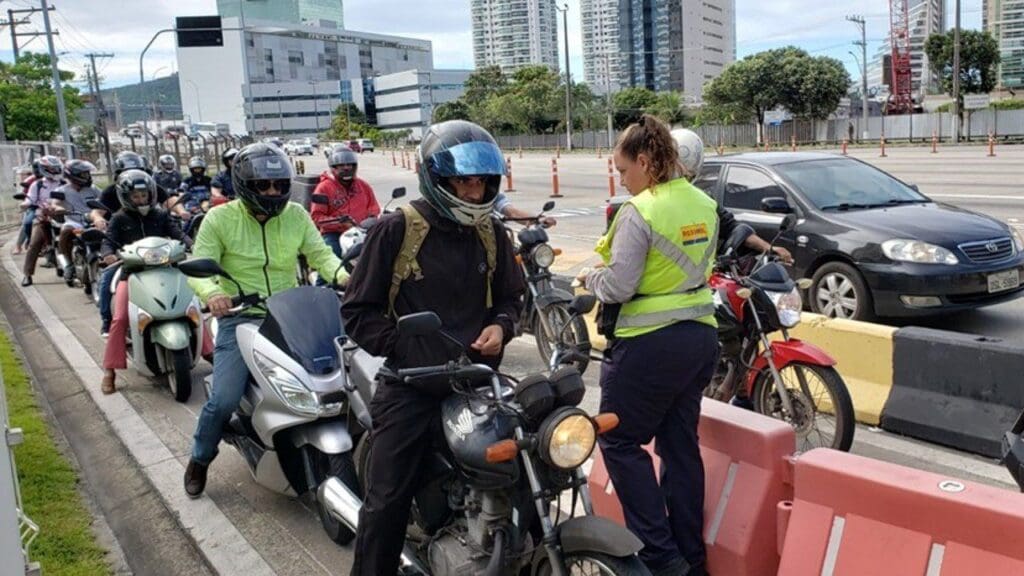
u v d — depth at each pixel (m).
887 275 7.48
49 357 8.62
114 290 7.47
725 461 3.72
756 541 3.52
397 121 142.12
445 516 3.38
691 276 3.47
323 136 129.00
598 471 4.24
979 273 7.33
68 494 5.17
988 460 5.04
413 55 178.12
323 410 4.23
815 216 8.17
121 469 5.62
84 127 55.84
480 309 3.30
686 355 3.45
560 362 3.14
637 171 3.50
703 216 3.49
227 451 5.82
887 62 86.31
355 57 163.38
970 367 5.20
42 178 14.56
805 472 3.22
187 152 45.84
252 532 4.64
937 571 2.79
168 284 7.04
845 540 3.05
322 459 4.43
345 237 8.13
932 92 79.94
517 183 28.59
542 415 2.89
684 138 4.47
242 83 144.62
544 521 2.95
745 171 8.97
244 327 4.70
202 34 33.97
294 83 145.38
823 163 8.91
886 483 2.95
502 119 79.56
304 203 12.26
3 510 2.76
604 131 68.12
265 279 5.03
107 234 8.23
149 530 4.76
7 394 7.02
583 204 21.23
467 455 3.00
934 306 7.36
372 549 3.28
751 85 59.66
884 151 34.69
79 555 4.42
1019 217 13.48
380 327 3.14
